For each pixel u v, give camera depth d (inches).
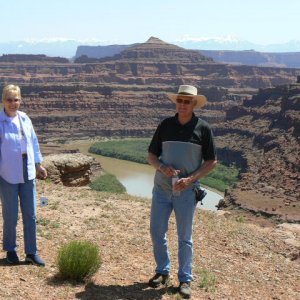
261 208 1711.4
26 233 193.2
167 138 179.5
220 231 299.6
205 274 209.9
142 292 179.6
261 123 4023.1
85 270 182.1
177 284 191.8
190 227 182.5
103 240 244.1
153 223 183.8
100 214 301.1
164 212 182.5
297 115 3479.3
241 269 230.4
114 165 3225.9
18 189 191.2
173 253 237.3
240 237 294.5
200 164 182.1
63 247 185.9
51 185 414.6
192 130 178.2
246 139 3848.4
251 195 1998.0
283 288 212.2
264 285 212.7
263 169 2758.4
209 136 179.3
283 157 2898.6
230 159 3612.2
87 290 175.0
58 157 514.9
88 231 257.9
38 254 208.4
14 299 158.9
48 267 192.1
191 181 176.6
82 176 522.0
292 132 3324.3
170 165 179.9
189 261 183.3
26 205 191.6
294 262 262.7
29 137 190.5
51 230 250.2
